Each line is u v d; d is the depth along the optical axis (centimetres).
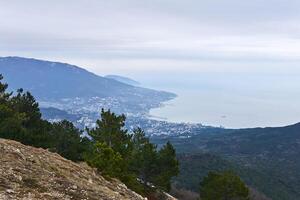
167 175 4125
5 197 1398
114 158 2741
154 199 3959
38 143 3381
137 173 4131
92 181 2102
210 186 4516
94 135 3634
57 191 1639
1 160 1762
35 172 1775
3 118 3297
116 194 1989
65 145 3866
